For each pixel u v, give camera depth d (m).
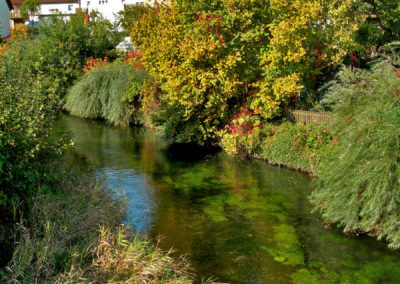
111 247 5.50
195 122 12.96
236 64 11.76
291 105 12.20
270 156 10.89
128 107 17.88
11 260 4.86
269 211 7.76
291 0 11.84
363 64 14.78
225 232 6.83
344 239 6.54
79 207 6.47
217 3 12.25
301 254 6.05
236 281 5.32
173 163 11.37
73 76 22.86
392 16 15.21
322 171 7.56
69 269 4.98
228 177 9.98
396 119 6.14
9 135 5.98
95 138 14.95
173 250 6.12
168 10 13.97
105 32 28.95
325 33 13.23
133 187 9.22
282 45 10.98
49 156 7.11
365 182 6.30
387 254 6.02
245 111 11.91
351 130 6.84
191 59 11.24
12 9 49.94
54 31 25.59
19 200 6.26
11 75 7.54
